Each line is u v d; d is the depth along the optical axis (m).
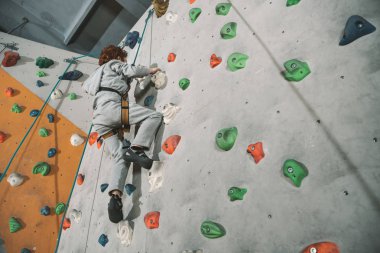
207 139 1.79
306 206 1.21
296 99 1.45
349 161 1.16
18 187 3.13
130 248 1.93
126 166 2.02
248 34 1.90
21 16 4.52
